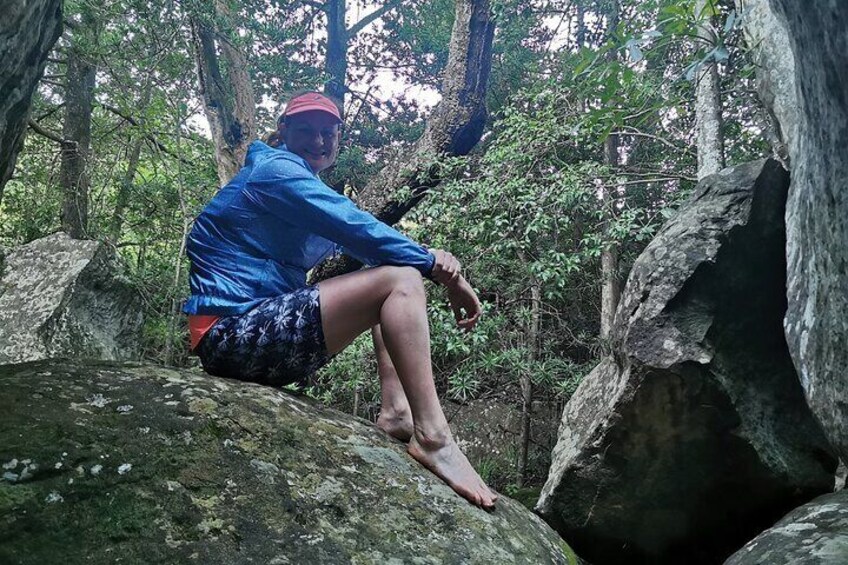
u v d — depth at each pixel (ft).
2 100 5.44
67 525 3.18
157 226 21.99
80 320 12.00
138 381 4.29
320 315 4.99
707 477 9.32
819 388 7.23
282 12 22.90
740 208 9.36
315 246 5.64
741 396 9.08
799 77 6.72
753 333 9.35
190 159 22.77
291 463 4.10
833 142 6.28
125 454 3.61
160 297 18.20
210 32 18.26
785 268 9.22
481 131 17.35
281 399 4.75
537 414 19.62
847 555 5.98
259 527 3.58
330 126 5.79
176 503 3.49
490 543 4.30
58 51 21.25
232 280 5.13
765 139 15.53
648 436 9.34
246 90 19.54
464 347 15.10
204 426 4.02
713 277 9.28
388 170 17.65
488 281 17.66
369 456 4.58
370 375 16.24
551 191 15.83
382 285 5.01
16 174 22.57
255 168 5.19
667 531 9.69
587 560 10.12
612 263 18.72
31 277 12.25
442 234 16.88
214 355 5.09
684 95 16.33
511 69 24.61
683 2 10.22
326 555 3.60
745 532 9.39
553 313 19.16
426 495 4.47
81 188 21.21
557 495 10.07
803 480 8.91
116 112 21.20
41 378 4.08
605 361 12.07
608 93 10.55
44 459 3.39
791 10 6.09
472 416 20.08
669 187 19.44
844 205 6.31
